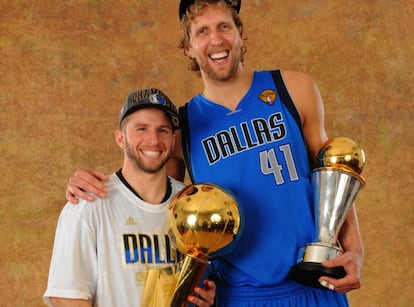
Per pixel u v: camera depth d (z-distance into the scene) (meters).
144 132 2.12
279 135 2.24
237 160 2.22
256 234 2.17
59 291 2.03
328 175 2.13
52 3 4.52
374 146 4.38
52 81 4.48
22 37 4.49
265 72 2.34
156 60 4.49
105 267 2.06
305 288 2.18
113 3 4.51
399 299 4.27
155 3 4.51
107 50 4.50
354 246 2.20
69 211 2.11
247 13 4.49
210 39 2.22
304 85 2.31
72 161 4.43
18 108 4.46
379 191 4.35
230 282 2.19
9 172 4.41
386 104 4.39
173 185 2.24
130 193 2.14
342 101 4.41
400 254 4.30
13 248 4.35
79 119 4.46
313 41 4.45
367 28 4.42
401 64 4.39
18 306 4.30
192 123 2.30
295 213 2.18
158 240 2.11
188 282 2.01
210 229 1.98
